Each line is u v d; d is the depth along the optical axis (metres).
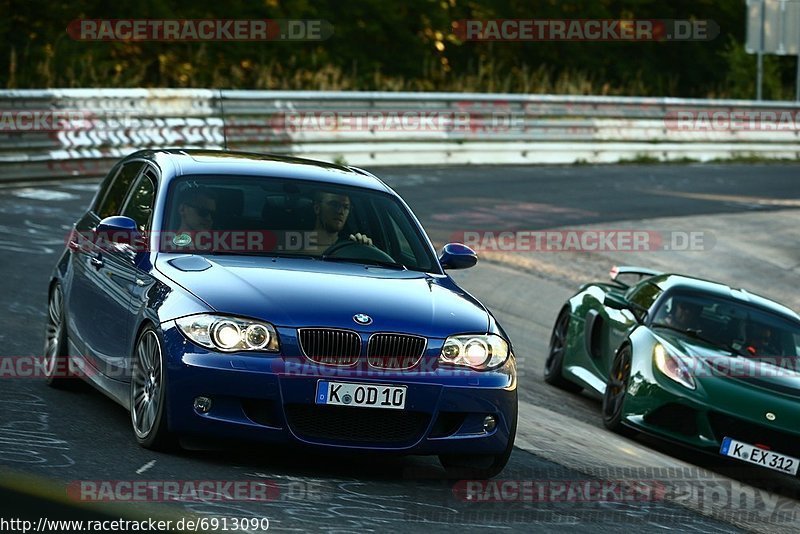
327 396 18.89
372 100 75.06
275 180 23.27
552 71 127.69
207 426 18.80
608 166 87.81
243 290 19.62
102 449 19.23
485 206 63.41
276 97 70.12
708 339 30.98
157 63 96.06
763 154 100.81
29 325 30.03
